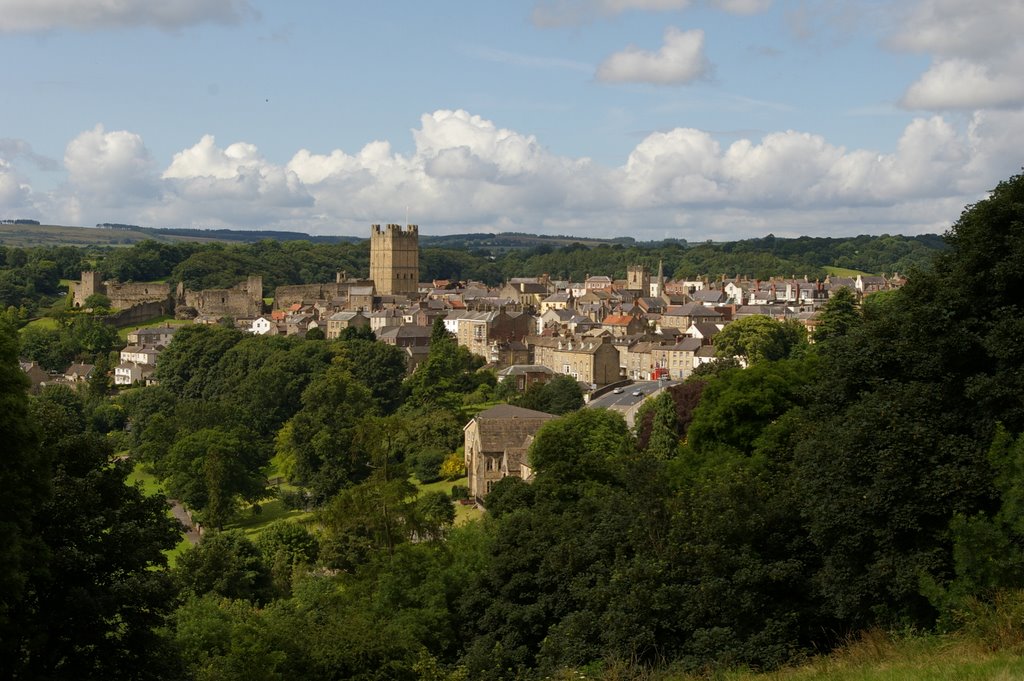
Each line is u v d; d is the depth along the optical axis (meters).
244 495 180.12
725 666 57.34
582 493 102.19
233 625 80.62
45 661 54.56
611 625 63.41
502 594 80.94
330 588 105.62
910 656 49.75
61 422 62.06
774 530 64.81
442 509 133.50
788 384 98.56
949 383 60.53
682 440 141.12
